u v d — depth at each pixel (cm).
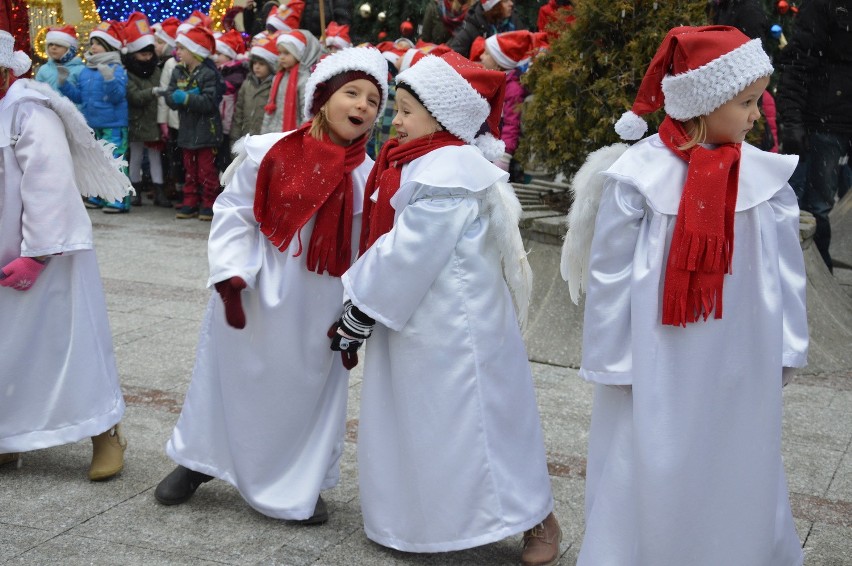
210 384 366
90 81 994
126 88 1022
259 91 947
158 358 550
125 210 1048
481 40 767
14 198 368
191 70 973
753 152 293
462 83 316
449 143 321
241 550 339
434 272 315
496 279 327
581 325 573
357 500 386
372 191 337
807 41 671
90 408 381
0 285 362
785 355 296
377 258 315
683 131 288
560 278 592
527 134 633
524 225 612
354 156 347
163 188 1096
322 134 346
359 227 351
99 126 1002
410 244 312
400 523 332
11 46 363
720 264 276
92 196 406
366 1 1189
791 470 421
